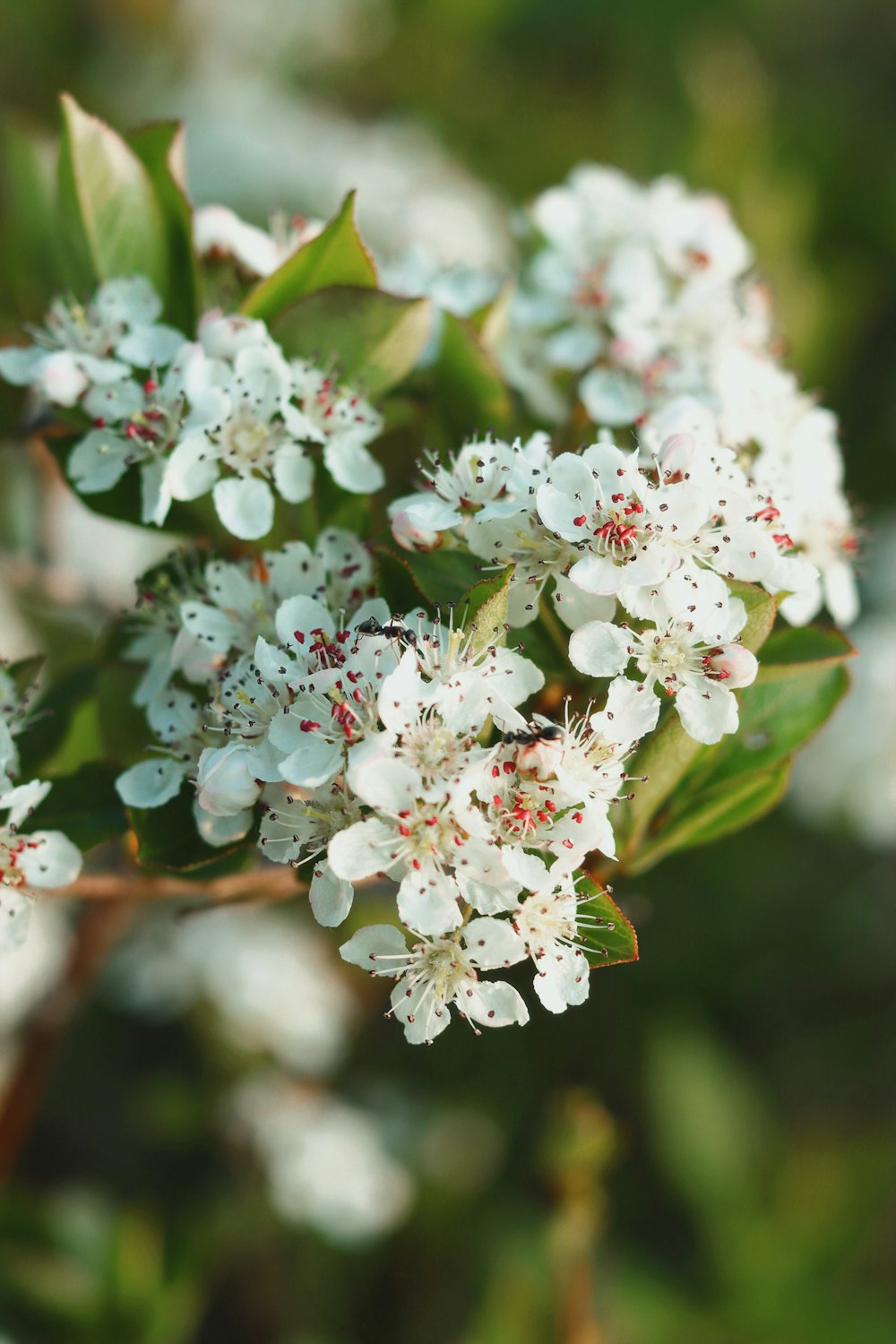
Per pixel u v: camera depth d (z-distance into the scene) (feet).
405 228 1.39
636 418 0.88
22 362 0.85
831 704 0.84
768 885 1.41
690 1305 1.27
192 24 1.70
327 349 0.84
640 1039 1.36
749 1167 1.32
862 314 1.53
